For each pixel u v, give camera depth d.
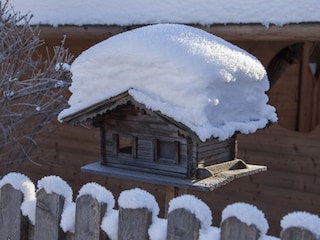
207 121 3.99
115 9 9.03
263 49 8.71
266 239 3.14
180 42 4.30
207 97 3.97
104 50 4.48
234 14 7.78
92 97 4.48
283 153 8.82
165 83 4.07
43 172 11.48
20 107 8.50
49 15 9.58
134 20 8.66
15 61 7.91
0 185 4.45
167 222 3.48
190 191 9.69
